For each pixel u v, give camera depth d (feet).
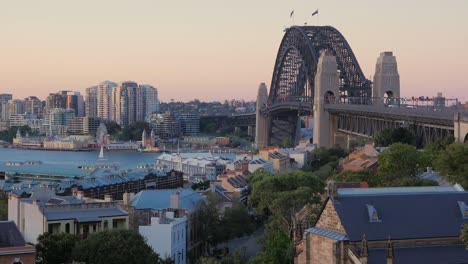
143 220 654.94
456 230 341.41
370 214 338.54
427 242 337.31
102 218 602.03
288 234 528.63
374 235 331.36
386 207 344.90
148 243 612.29
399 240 333.21
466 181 553.23
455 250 336.29
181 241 647.56
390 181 652.89
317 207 520.42
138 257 505.25
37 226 586.04
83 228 588.91
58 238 515.09
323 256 340.59
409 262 324.60
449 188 382.83
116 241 501.97
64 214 593.83
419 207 347.77
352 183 516.73
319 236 343.26
